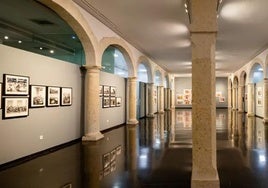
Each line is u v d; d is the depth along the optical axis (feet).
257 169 16.99
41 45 34.24
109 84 36.88
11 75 18.58
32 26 28.68
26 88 20.13
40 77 21.93
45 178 15.10
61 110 25.05
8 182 14.40
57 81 24.44
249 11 23.70
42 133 22.08
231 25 28.27
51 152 21.97
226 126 40.93
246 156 20.75
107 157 20.25
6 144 18.07
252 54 47.52
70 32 30.86
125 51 37.01
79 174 15.88
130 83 42.63
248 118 54.34
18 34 31.24
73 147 24.07
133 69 41.65
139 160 19.33
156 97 71.20
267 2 21.47
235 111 78.33
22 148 19.66
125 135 31.50
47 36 32.81
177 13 24.52
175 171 16.48
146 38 34.86
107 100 36.04
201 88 13.12
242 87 72.38
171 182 14.39
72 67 27.22
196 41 13.24
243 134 32.65
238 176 15.52
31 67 20.79
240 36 33.37
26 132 20.10
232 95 89.76
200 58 13.16
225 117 57.16
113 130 36.04
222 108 98.07
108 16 25.72
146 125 42.27
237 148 23.98
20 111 19.40
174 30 30.60
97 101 27.84
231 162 18.86
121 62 52.95
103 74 34.65
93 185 13.96
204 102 13.09
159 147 24.22
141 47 41.16
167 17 25.72
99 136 28.25
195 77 13.19
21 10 23.80
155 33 32.09
